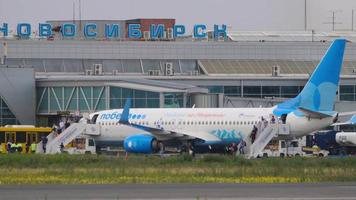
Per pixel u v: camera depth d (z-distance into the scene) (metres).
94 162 193.38
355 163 183.25
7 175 163.88
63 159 196.88
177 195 125.38
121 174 164.25
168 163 188.88
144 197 122.94
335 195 123.25
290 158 198.62
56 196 125.19
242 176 158.88
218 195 124.69
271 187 136.75
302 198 119.38
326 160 187.88
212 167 177.88
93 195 126.12
